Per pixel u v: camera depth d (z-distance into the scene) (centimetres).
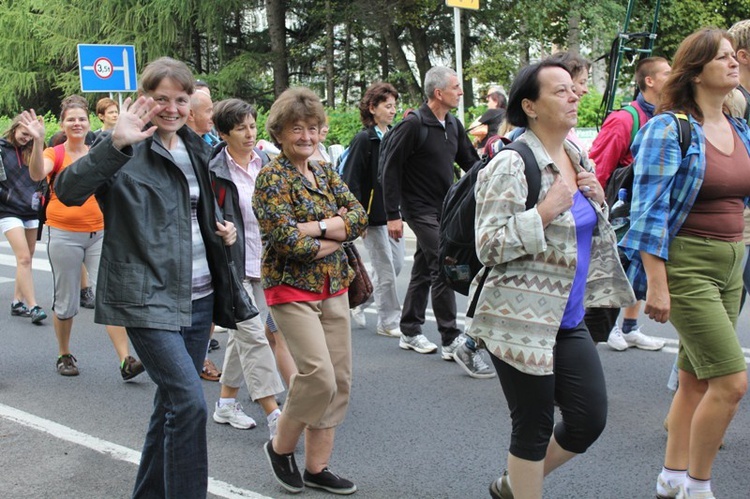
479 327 310
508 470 319
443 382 586
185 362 326
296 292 380
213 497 400
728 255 358
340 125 1608
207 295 355
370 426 498
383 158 632
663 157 353
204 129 567
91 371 630
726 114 380
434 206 634
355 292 410
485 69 2309
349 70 2822
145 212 326
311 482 406
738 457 436
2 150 779
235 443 475
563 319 314
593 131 1166
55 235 608
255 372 469
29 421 513
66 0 2858
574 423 315
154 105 314
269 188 381
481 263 315
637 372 590
